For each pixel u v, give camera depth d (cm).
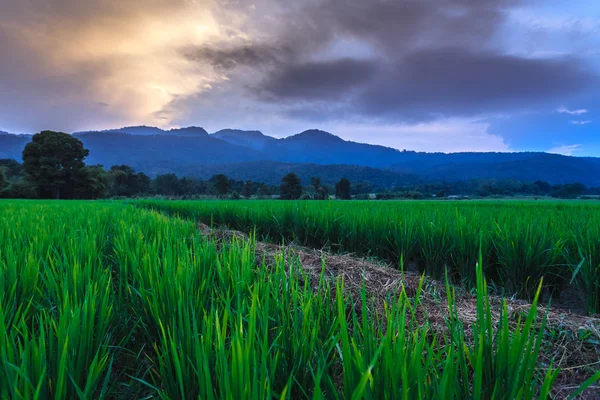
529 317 127
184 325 186
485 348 140
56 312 236
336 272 409
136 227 572
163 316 219
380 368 130
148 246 368
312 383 174
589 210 1009
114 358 225
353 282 370
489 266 495
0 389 144
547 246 440
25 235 485
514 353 130
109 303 258
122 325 249
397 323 152
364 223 670
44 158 7356
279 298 236
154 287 237
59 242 414
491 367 140
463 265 490
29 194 7231
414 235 568
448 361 125
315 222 740
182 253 346
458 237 502
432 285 392
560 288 454
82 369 176
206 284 267
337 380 200
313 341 170
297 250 540
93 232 528
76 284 244
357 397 101
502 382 135
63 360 134
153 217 772
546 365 236
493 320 289
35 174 7400
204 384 137
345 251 678
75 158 8062
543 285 449
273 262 424
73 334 167
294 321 185
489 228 555
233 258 309
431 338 249
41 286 276
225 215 1074
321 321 209
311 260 465
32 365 153
